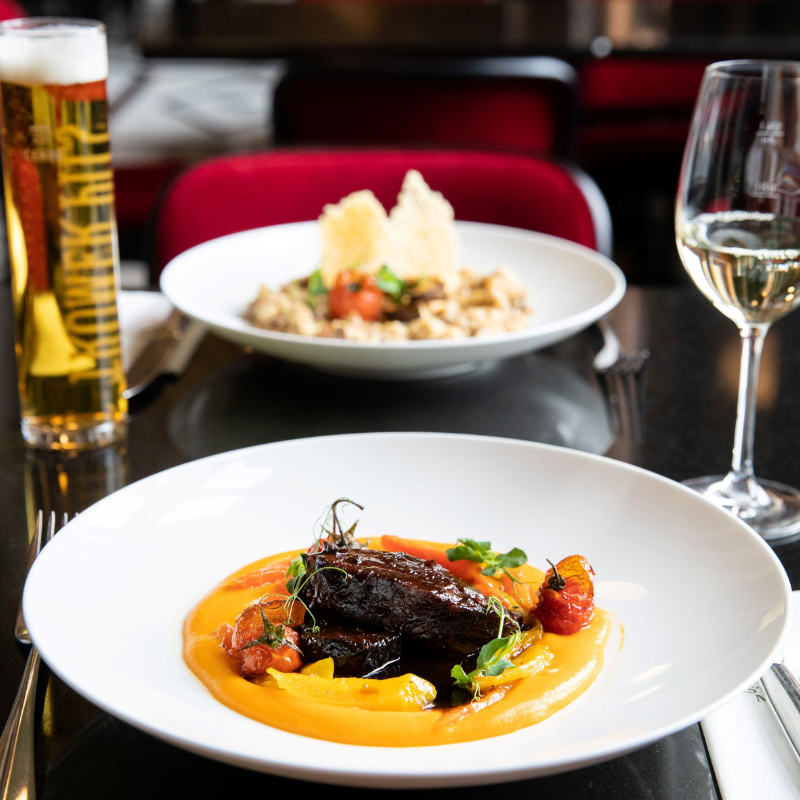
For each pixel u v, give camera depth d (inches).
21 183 40.9
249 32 160.1
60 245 42.0
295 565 30.6
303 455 38.0
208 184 86.7
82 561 30.9
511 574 33.5
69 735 27.1
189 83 266.8
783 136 36.6
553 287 63.3
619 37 159.0
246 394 52.1
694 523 33.1
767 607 28.0
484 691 27.0
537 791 25.3
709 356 57.7
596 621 29.9
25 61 39.3
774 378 54.6
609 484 36.0
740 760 25.5
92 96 40.6
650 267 187.3
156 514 34.1
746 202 37.4
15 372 54.6
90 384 44.4
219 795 25.1
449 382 53.7
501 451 38.1
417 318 58.4
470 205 89.7
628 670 27.7
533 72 123.4
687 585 30.8
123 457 44.7
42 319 43.0
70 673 24.8
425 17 177.9
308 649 29.4
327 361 49.4
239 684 26.5
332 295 59.0
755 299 38.2
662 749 26.7
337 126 128.4
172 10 182.5
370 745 24.6
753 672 24.9
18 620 32.0
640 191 193.5
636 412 50.1
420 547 34.3
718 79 37.3
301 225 68.9
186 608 30.7
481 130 127.7
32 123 39.7
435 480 37.5
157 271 86.6
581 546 34.1
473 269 66.2
